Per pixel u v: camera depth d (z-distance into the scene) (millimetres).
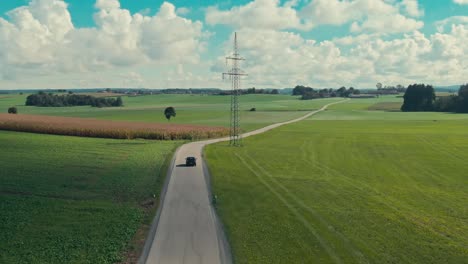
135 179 42938
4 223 28672
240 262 23438
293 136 94188
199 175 45875
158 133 85812
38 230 27625
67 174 44188
